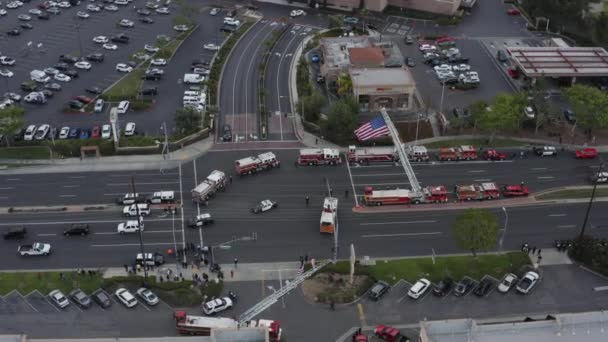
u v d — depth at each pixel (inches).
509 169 7770.7
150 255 6417.3
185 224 6948.8
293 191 7426.2
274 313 5940.0
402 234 6835.6
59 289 6136.8
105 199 7298.2
